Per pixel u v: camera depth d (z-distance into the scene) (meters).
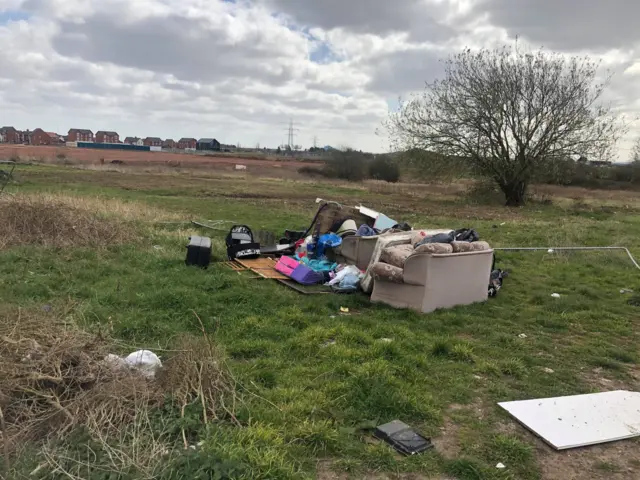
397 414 3.96
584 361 5.52
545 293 8.38
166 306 6.26
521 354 5.53
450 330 6.27
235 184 34.28
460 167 28.95
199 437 3.31
